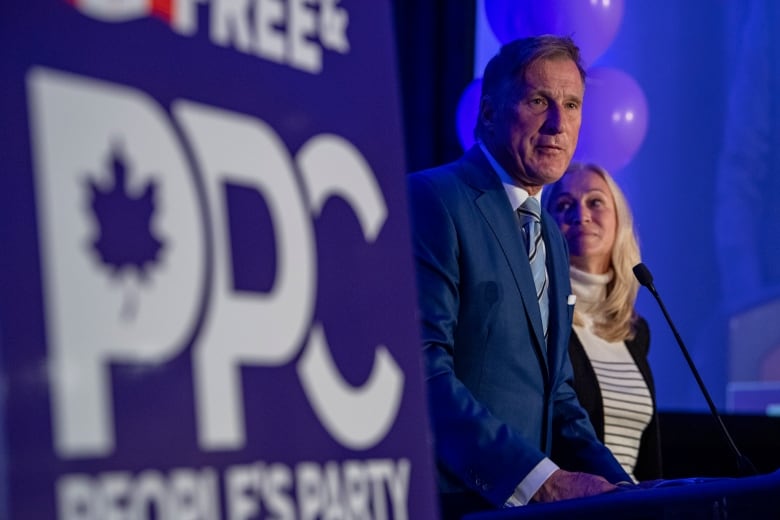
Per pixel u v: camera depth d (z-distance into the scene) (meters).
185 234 0.75
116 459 0.69
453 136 5.12
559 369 2.38
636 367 3.21
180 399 0.74
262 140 0.83
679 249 5.20
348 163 0.91
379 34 0.97
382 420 0.90
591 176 3.26
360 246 0.91
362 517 0.87
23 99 0.68
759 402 4.98
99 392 0.69
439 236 2.28
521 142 2.38
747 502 1.62
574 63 2.46
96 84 0.72
